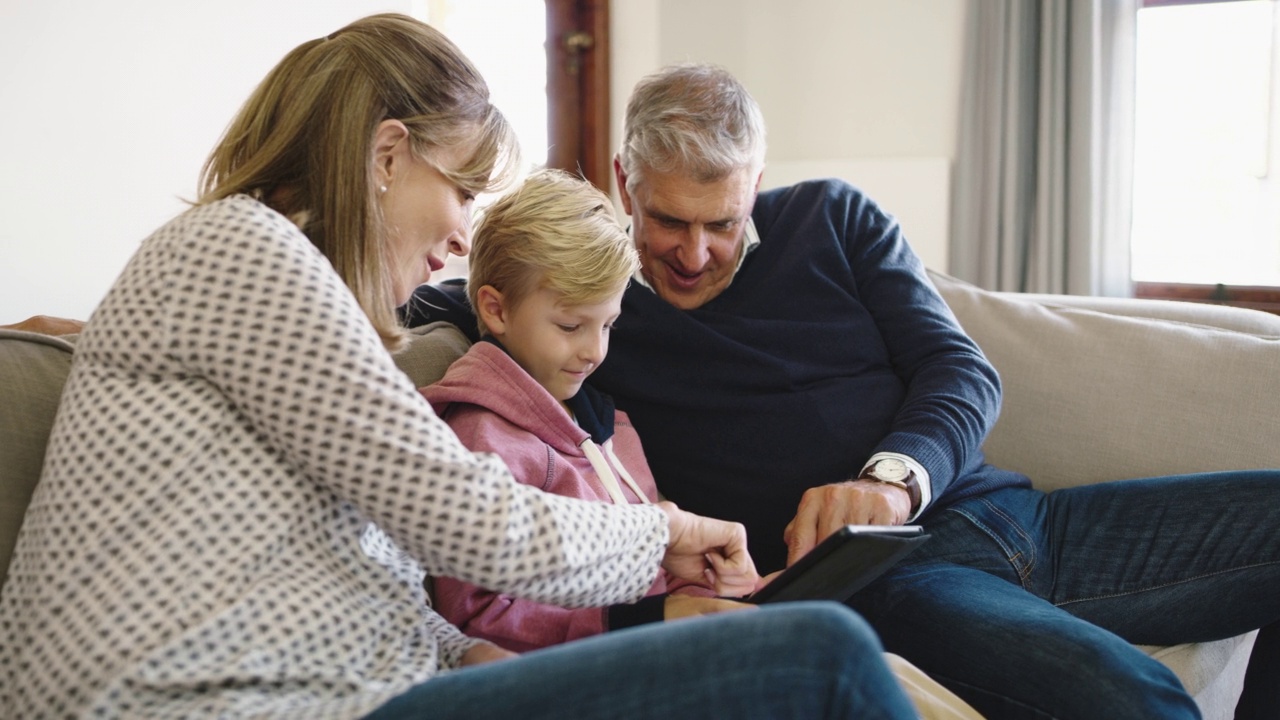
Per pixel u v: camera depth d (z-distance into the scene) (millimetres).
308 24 2578
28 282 2066
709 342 1591
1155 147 3566
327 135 1054
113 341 914
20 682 851
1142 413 1764
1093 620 1535
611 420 1480
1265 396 1699
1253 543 1456
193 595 851
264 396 889
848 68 4023
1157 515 1537
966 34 3664
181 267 907
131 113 2219
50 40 2066
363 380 898
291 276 907
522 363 1363
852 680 816
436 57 1110
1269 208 3430
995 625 1281
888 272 1747
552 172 1391
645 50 3670
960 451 1512
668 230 1597
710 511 1591
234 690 838
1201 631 1506
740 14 4125
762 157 1650
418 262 1162
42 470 991
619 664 811
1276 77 3371
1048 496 1685
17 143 2027
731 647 816
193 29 2320
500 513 926
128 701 815
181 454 883
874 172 3863
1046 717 1194
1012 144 3574
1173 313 1894
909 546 1110
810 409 1588
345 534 959
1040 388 1845
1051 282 3559
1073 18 3441
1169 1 3492
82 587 854
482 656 1059
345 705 827
